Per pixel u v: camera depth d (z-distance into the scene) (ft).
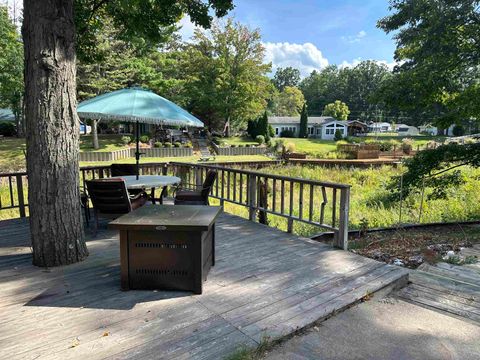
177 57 96.32
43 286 9.25
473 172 33.94
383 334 7.42
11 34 55.98
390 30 25.57
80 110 14.15
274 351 6.75
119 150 70.79
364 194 36.27
